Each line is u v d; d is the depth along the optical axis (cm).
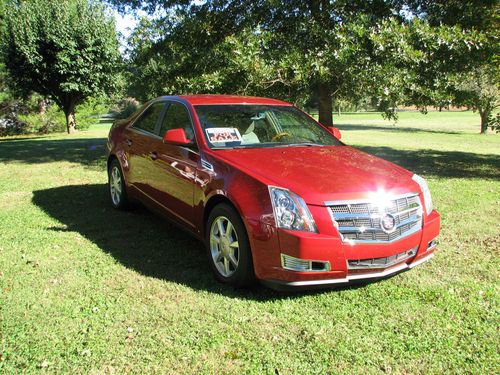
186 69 1081
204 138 443
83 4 2234
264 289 384
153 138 525
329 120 1125
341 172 387
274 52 920
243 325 325
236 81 922
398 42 823
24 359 280
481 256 469
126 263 436
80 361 280
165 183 484
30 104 2798
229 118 478
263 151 433
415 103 960
